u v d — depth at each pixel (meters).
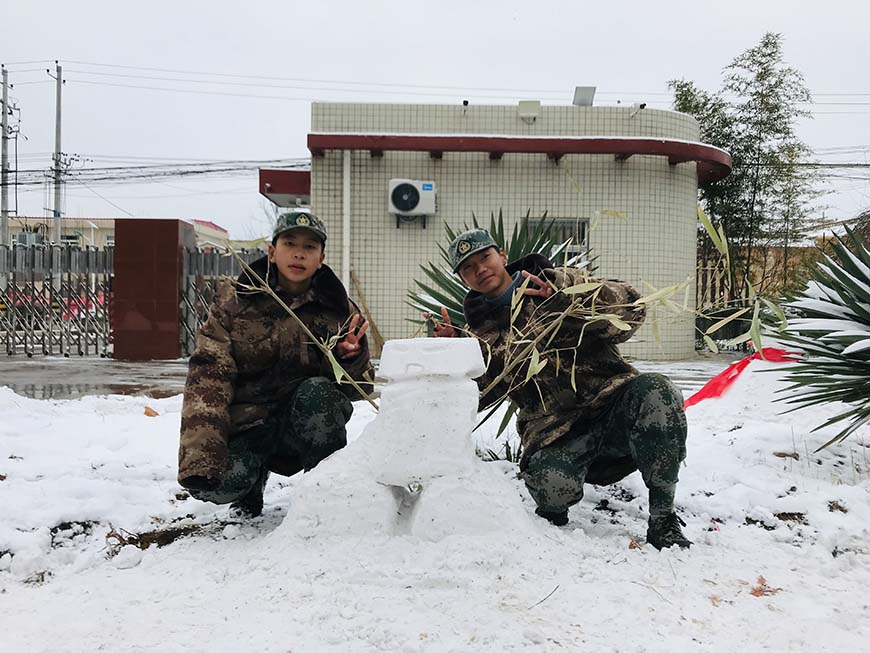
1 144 28.05
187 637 1.93
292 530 2.49
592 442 2.88
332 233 12.40
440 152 12.24
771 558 2.63
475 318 3.14
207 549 2.62
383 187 12.39
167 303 11.91
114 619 2.04
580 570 2.36
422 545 2.38
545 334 2.75
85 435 4.60
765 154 16.30
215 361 2.78
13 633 1.99
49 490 3.29
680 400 2.68
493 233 5.22
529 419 3.00
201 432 2.64
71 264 13.25
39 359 12.17
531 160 12.41
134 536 2.88
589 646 1.91
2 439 4.30
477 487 2.48
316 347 2.98
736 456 4.07
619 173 12.45
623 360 2.94
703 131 16.62
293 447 3.01
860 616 2.16
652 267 12.54
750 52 16.31
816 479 3.67
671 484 2.66
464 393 2.56
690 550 2.61
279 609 2.07
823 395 4.08
